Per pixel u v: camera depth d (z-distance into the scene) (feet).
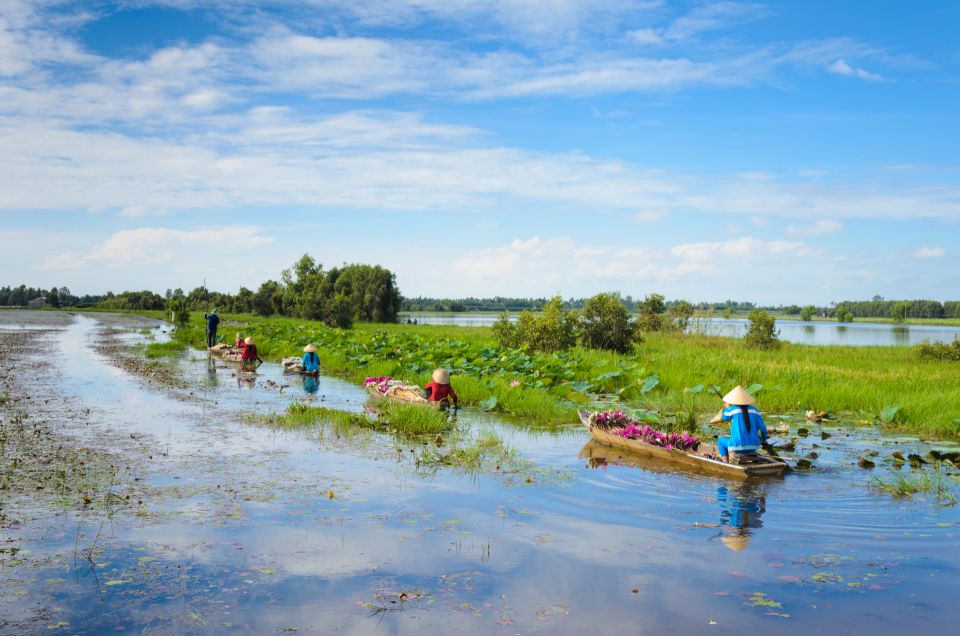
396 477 32.76
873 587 20.07
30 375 72.69
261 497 28.96
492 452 38.96
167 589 19.47
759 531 25.18
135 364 86.38
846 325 354.54
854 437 44.27
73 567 21.06
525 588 19.76
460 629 17.15
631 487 31.32
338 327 174.50
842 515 27.22
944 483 32.12
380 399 58.75
